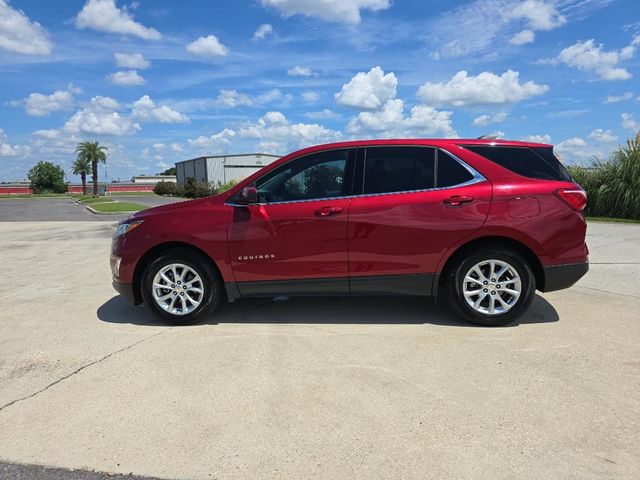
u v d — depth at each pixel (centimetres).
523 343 419
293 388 345
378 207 456
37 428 299
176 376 369
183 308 486
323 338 444
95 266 854
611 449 265
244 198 462
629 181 1491
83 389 350
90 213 2831
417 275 459
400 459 260
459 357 392
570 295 574
